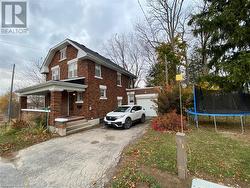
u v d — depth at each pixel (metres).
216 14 11.23
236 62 9.51
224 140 7.13
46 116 10.98
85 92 13.76
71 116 14.05
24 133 9.69
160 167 4.65
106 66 16.91
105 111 16.16
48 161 5.80
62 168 5.16
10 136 9.39
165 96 11.51
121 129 11.74
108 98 16.94
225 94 10.73
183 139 4.01
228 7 10.36
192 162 4.81
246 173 4.15
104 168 5.01
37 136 9.20
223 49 11.76
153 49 23.83
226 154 5.40
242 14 9.93
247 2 9.59
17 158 6.27
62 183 4.23
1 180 4.49
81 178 4.45
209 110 10.51
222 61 10.93
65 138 9.16
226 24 10.63
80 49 14.03
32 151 7.03
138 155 5.72
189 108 11.21
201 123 11.84
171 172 4.34
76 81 14.38
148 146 6.62
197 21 12.27
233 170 4.32
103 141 8.29
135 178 4.11
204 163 4.74
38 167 5.32
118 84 19.64
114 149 6.86
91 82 14.34
